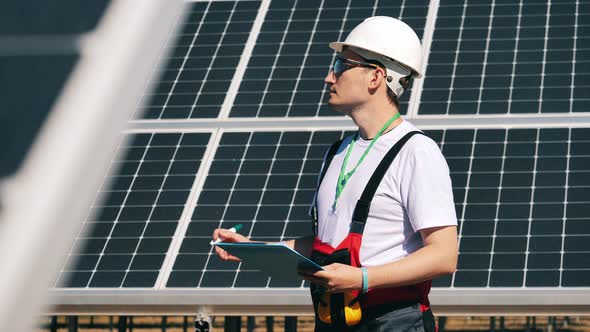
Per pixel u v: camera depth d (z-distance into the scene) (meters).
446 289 14.57
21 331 2.32
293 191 16.52
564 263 14.78
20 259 2.43
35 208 2.60
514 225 15.57
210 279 15.09
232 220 16.09
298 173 16.86
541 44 19.45
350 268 5.75
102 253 15.79
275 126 17.95
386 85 6.45
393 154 6.19
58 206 2.64
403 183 6.09
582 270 14.61
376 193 6.13
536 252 15.07
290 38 20.34
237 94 18.95
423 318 6.09
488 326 37.91
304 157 17.17
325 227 6.37
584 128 17.19
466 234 15.54
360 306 6.02
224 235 6.80
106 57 3.30
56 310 15.12
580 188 16.02
